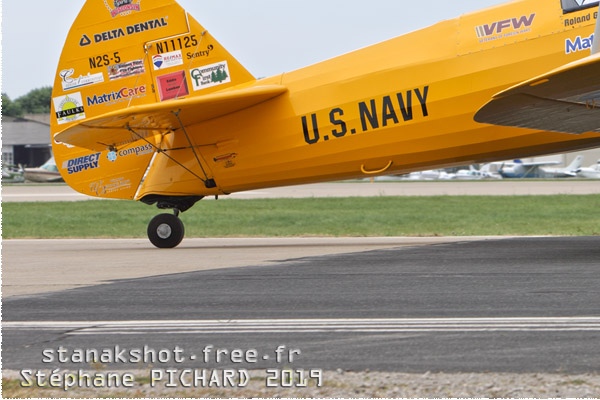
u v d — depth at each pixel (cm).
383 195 6738
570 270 1783
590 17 2166
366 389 986
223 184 2664
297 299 1530
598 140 2312
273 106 2569
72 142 2602
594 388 962
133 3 2725
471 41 2312
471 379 1005
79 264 2258
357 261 2086
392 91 2411
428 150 2394
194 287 1722
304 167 2558
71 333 1292
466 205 5175
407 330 1248
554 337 1180
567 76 1730
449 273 1794
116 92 2742
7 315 1439
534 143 2309
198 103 2420
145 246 2925
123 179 2766
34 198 7350
